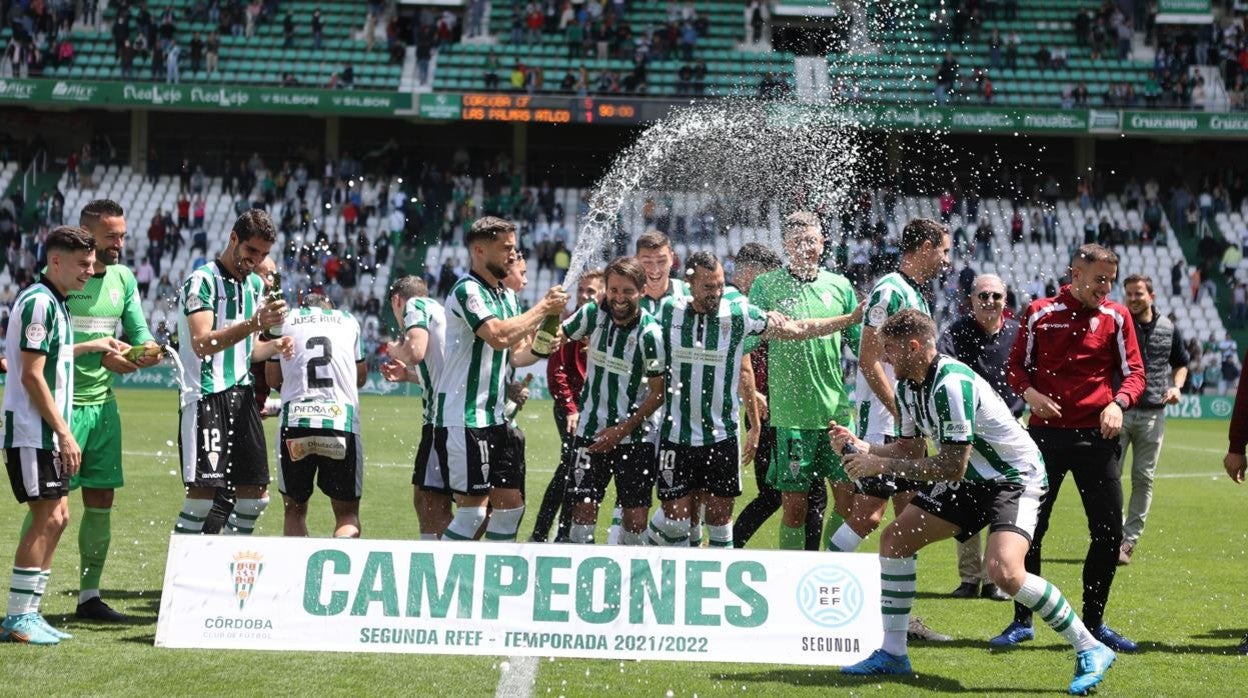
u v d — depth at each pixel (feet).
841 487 27.17
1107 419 22.81
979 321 26.43
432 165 127.75
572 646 20.95
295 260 112.47
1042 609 19.95
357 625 21.07
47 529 21.72
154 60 120.26
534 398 98.58
